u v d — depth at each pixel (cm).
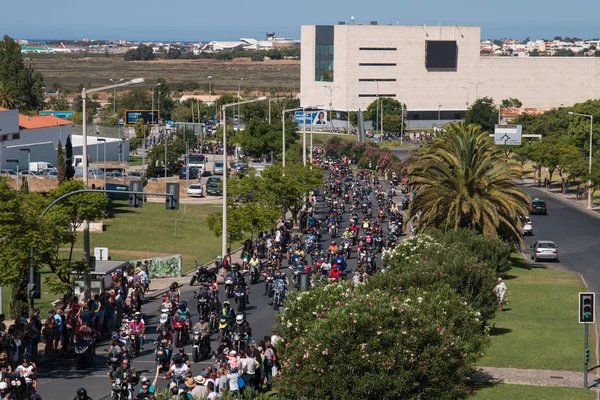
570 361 4072
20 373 3338
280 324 3781
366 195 11119
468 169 6831
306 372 2895
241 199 8675
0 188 4450
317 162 15425
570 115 16025
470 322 3741
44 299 5594
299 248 6819
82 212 5044
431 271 4588
